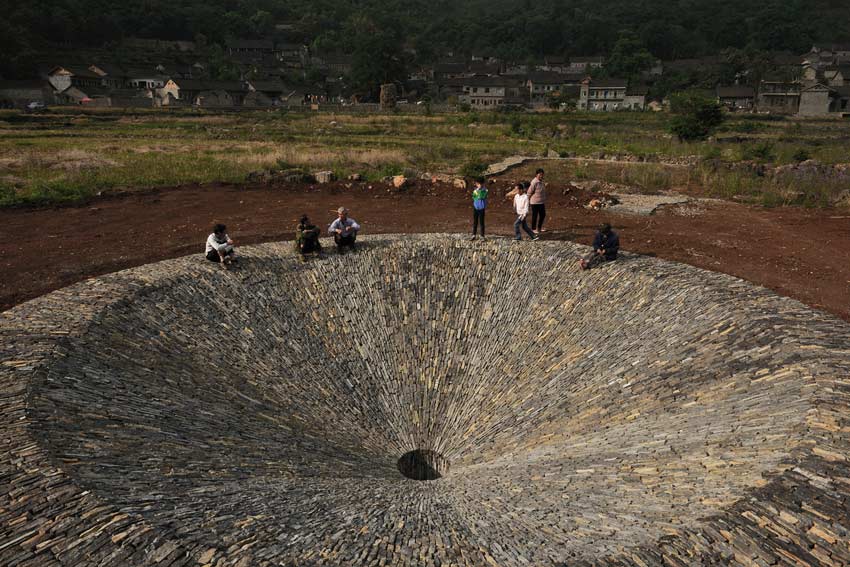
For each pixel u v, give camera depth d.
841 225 20.61
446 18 176.12
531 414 11.28
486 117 65.50
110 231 20.00
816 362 8.66
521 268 14.59
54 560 5.34
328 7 173.12
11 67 88.50
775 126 59.78
